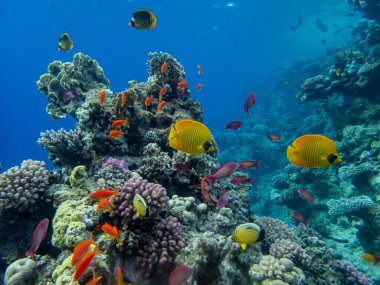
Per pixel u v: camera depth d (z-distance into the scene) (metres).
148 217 1.32
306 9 16.08
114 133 2.09
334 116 4.63
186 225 1.62
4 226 1.83
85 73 3.74
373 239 2.78
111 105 2.43
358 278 2.10
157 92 2.90
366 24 8.02
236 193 2.25
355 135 3.72
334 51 9.42
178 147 1.06
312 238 2.37
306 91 4.91
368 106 3.99
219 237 1.43
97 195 1.34
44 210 1.94
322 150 0.98
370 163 3.25
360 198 2.98
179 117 2.66
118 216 1.43
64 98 3.52
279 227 2.35
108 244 1.36
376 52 4.26
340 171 3.54
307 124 6.64
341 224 3.30
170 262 1.33
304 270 2.03
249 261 1.58
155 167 1.91
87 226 1.42
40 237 1.30
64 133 2.33
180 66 3.11
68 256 1.50
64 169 2.24
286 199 3.87
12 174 1.92
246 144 7.65
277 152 6.52
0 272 1.73
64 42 3.08
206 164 2.07
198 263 1.24
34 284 1.52
